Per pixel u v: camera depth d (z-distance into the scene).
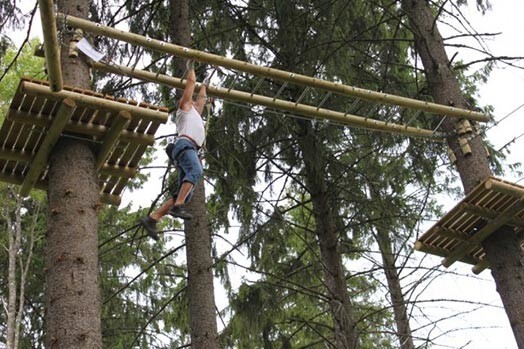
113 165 6.74
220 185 11.27
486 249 8.46
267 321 11.39
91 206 5.93
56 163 6.07
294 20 10.44
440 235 8.32
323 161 11.14
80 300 5.39
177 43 10.30
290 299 13.00
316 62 10.80
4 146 6.29
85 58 6.91
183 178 6.14
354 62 11.38
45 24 5.41
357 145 11.68
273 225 11.05
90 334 5.29
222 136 10.93
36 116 5.95
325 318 14.11
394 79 11.31
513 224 8.30
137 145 6.46
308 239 13.38
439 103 9.28
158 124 6.25
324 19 10.98
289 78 7.68
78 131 6.11
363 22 11.41
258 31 11.65
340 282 10.38
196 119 6.54
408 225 11.98
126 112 5.99
